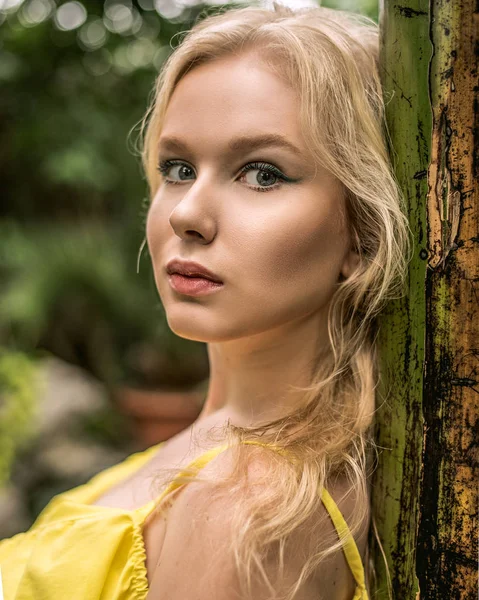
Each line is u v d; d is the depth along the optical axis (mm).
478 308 671
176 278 706
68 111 1862
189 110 713
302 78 698
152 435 2002
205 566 647
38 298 2248
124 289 2361
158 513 723
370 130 712
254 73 704
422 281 698
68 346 2387
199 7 1469
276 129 693
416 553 694
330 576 692
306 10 794
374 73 732
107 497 810
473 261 669
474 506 674
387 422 715
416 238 701
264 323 703
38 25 1657
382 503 716
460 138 665
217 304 697
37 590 715
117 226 2457
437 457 683
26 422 1742
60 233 2400
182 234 700
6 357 1800
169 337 2037
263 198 698
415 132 698
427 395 688
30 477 1865
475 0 659
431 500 686
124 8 1589
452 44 665
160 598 666
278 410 751
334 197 711
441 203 675
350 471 706
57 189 2383
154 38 1565
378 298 707
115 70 1766
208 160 704
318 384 728
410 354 703
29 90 1798
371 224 721
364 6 1189
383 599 716
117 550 716
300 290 706
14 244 2316
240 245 692
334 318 735
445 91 669
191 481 676
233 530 639
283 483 657
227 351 769
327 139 703
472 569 674
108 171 1997
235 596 638
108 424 2082
